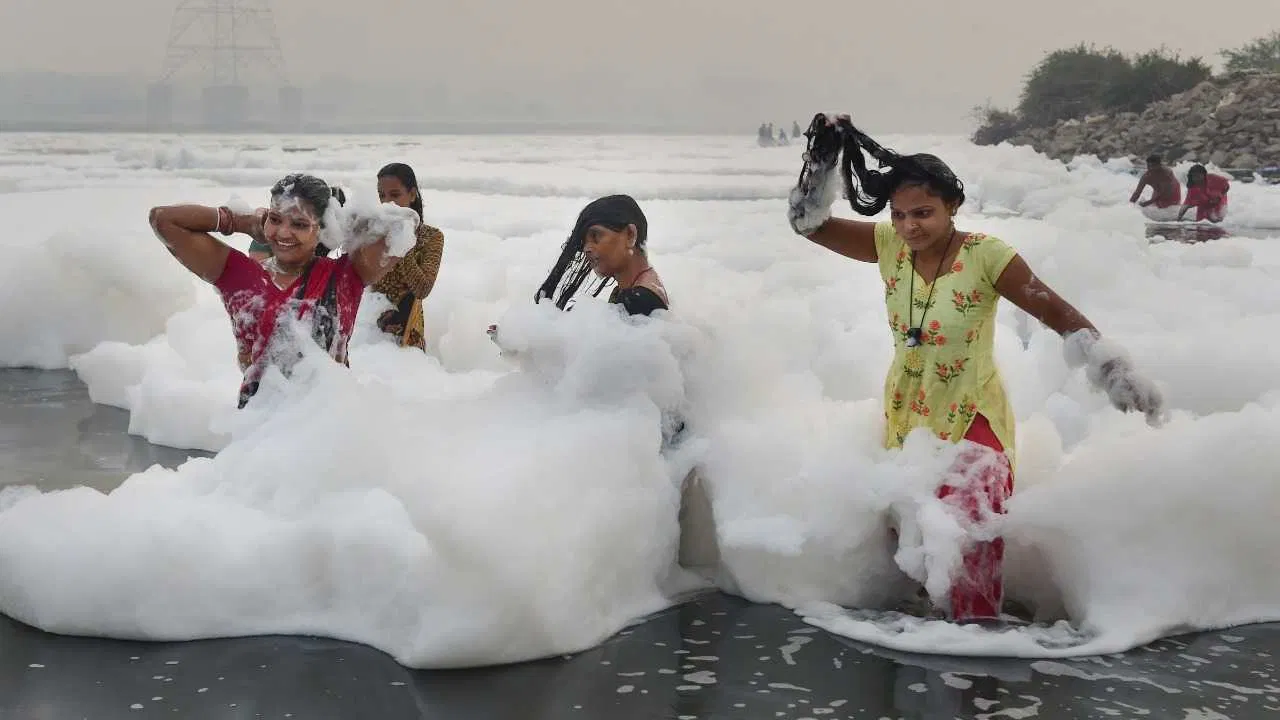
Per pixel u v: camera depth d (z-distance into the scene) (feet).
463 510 11.27
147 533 12.00
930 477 12.46
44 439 19.02
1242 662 11.41
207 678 10.96
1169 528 12.48
